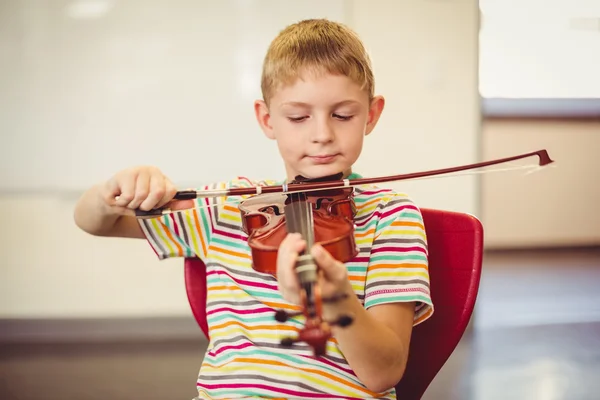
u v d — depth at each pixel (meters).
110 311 3.77
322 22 1.28
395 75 3.74
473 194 3.79
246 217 1.19
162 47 3.69
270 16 3.71
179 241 1.26
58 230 3.75
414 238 1.18
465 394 2.72
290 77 1.18
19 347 3.50
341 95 1.17
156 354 3.32
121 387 2.84
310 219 1.10
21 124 3.68
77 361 3.23
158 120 3.72
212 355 1.18
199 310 1.32
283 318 0.83
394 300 1.12
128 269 3.77
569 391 2.72
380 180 1.24
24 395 2.75
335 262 0.85
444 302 1.28
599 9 5.29
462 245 1.28
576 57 5.33
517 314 3.85
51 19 3.64
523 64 5.33
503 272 4.89
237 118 3.74
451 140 3.78
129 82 3.70
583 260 5.23
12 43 3.64
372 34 3.71
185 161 3.74
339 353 1.12
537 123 5.34
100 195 1.16
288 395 1.09
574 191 5.46
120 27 3.67
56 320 3.76
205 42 3.70
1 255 3.74
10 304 3.75
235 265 1.22
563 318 3.77
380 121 3.75
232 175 3.76
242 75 3.72
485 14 5.30
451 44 3.74
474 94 3.76
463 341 3.42
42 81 3.67
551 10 5.29
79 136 3.70
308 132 1.19
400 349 1.05
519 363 3.09
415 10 3.71
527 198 5.43
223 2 3.69
